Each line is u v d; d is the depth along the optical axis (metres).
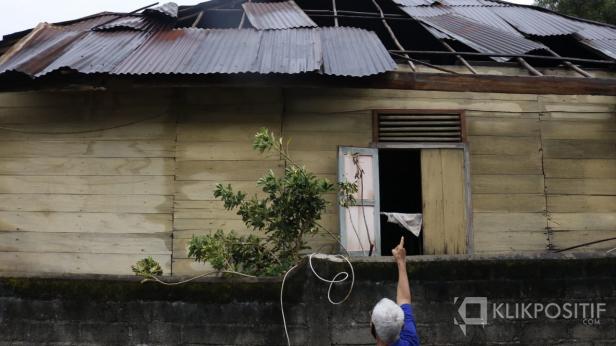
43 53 5.79
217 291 3.65
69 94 6.16
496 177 6.16
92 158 6.04
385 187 10.89
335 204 5.87
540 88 5.12
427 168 6.05
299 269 3.62
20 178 6.04
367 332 3.53
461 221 5.95
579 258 3.69
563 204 6.18
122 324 3.69
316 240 5.79
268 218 4.43
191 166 5.98
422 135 6.14
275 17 7.14
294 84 5.26
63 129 6.11
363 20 8.12
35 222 5.95
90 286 3.75
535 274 3.65
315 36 6.12
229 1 7.96
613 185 6.29
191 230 5.88
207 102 6.09
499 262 3.65
